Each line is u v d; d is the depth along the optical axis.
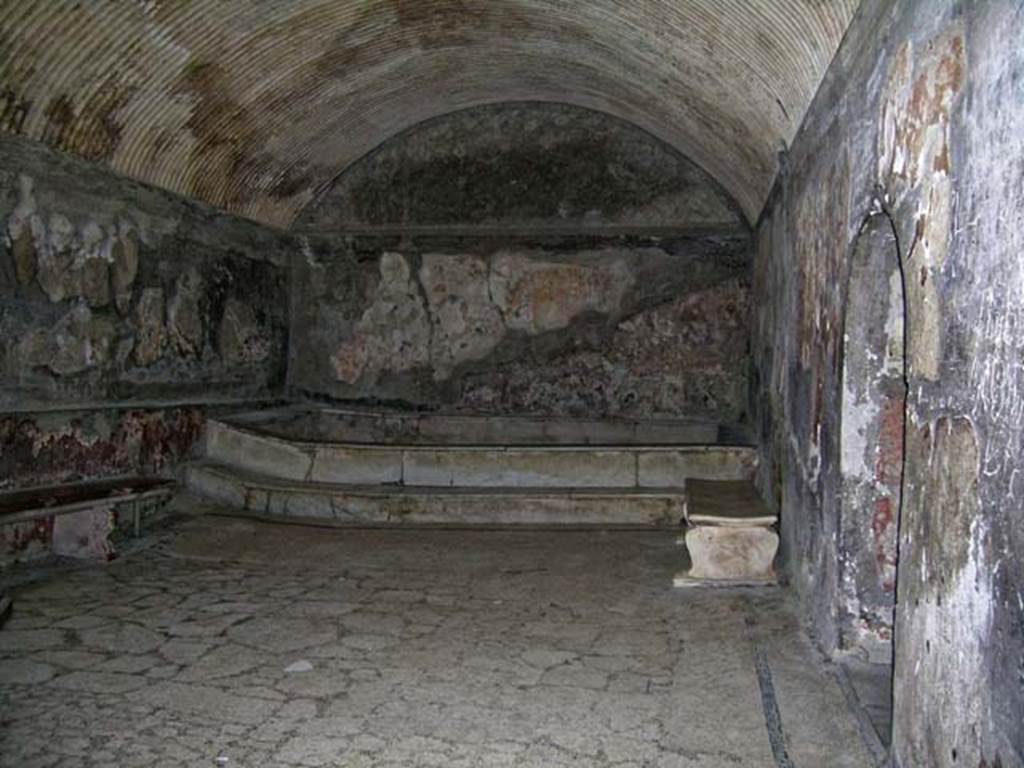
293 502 10.17
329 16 9.05
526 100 12.30
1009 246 2.52
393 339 12.88
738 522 7.43
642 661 5.74
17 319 8.08
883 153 4.18
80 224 8.80
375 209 12.85
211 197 10.84
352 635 6.25
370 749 4.46
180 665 5.60
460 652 5.92
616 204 12.35
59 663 5.59
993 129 2.68
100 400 9.16
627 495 10.03
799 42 5.79
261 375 12.27
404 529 9.73
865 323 5.18
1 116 7.65
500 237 12.62
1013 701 2.45
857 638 5.36
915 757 3.45
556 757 4.38
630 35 8.24
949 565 3.05
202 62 8.88
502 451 10.55
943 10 3.24
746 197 10.84
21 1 6.95
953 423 3.02
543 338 12.56
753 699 5.05
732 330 12.12
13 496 7.88
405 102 11.70
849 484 5.32
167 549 8.65
